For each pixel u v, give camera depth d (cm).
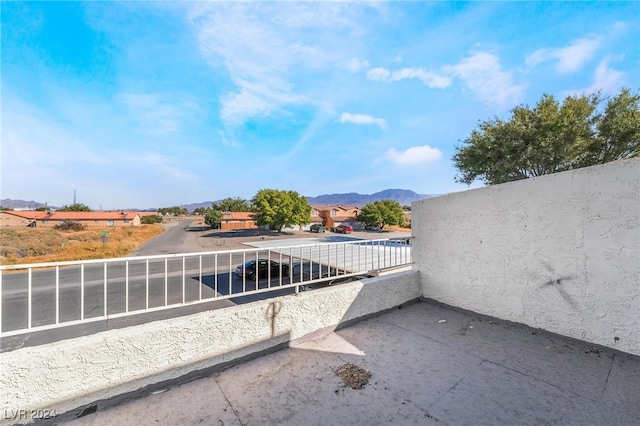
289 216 4066
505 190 334
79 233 3312
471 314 367
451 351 274
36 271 1380
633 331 249
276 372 238
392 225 5375
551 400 201
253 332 258
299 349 278
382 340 298
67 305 867
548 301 301
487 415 186
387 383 223
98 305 869
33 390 172
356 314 342
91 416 184
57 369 178
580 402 198
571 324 285
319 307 306
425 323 344
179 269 1383
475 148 1484
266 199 4209
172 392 210
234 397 205
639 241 244
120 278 1195
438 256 406
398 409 193
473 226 365
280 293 903
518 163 1357
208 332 233
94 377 189
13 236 2375
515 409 192
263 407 195
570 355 263
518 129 1320
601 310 266
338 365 250
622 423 177
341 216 5819
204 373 231
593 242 270
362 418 184
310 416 186
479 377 230
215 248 2409
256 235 3800
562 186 290
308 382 224
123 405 195
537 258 308
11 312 819
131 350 201
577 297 281
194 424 179
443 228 400
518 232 323
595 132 1283
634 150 1231
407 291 406
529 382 223
